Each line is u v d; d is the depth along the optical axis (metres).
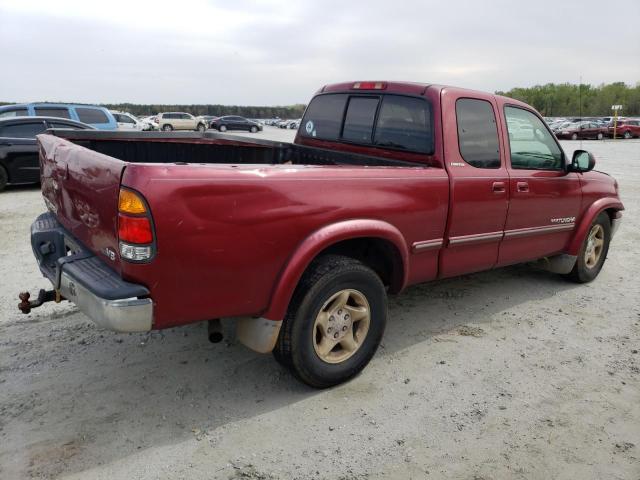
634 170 16.70
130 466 2.56
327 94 4.76
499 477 2.57
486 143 4.00
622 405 3.22
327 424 2.94
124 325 2.44
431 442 2.82
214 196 2.54
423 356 3.77
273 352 3.12
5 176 10.15
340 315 3.22
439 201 3.60
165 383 3.30
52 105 14.18
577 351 3.92
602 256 5.57
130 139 4.47
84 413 2.96
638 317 4.60
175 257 2.48
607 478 2.59
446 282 5.38
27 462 2.56
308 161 4.86
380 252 3.58
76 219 3.01
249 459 2.64
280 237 2.80
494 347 3.95
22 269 5.43
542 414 3.10
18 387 3.20
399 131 4.01
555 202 4.65
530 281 5.50
